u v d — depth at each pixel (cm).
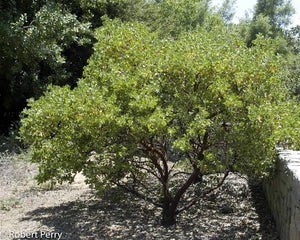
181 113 500
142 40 575
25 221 575
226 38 631
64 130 481
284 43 3059
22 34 1067
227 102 471
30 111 471
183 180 788
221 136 494
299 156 500
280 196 493
